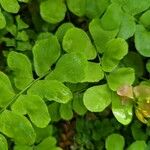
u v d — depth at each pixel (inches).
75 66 8.7
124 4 9.6
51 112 10.4
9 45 11.4
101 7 9.8
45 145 10.2
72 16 11.6
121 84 9.1
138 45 9.5
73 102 10.2
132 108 9.5
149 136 10.9
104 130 11.7
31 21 11.9
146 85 9.9
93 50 9.4
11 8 9.6
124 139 10.8
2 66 11.7
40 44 9.0
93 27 9.5
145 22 9.7
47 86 8.7
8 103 8.8
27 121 8.6
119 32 9.5
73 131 12.5
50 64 9.0
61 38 10.0
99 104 9.0
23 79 9.0
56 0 10.2
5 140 8.8
